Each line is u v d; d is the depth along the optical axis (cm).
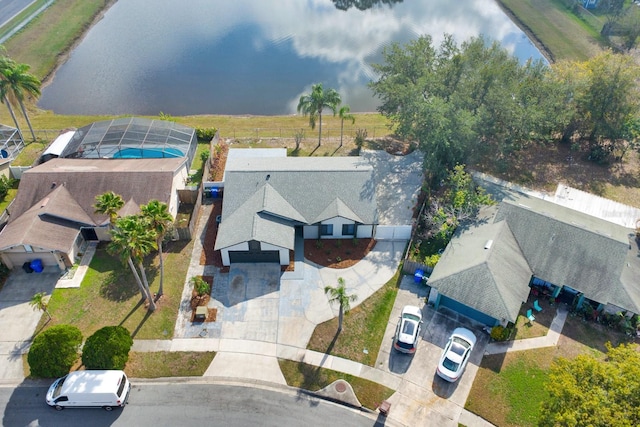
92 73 7625
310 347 3394
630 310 3459
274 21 10050
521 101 5000
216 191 4669
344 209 4188
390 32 9606
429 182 4938
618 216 4659
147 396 3078
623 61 5212
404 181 5016
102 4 10094
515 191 4853
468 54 5228
